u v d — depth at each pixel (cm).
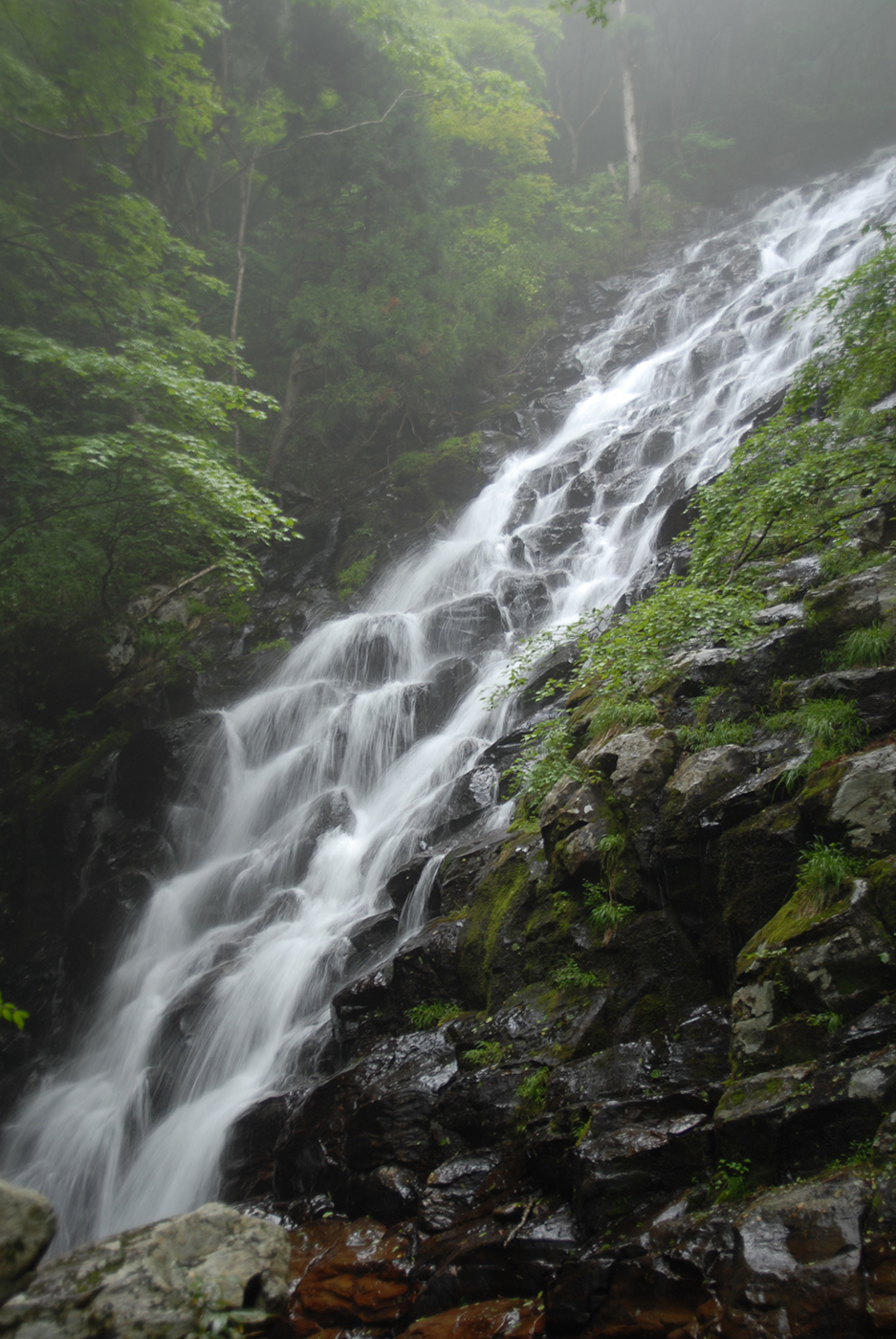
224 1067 972
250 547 2164
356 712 1474
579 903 700
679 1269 395
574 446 2122
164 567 2092
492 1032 678
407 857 1091
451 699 1448
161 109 2492
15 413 1947
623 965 632
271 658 1780
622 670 839
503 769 1102
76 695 1838
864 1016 454
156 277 2152
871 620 725
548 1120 555
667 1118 497
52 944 1466
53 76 2050
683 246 3161
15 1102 1174
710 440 1652
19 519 1825
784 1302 346
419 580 1886
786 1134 422
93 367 1662
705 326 2461
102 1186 958
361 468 2484
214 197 3203
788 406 1009
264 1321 318
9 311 2084
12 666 1820
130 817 1582
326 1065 852
